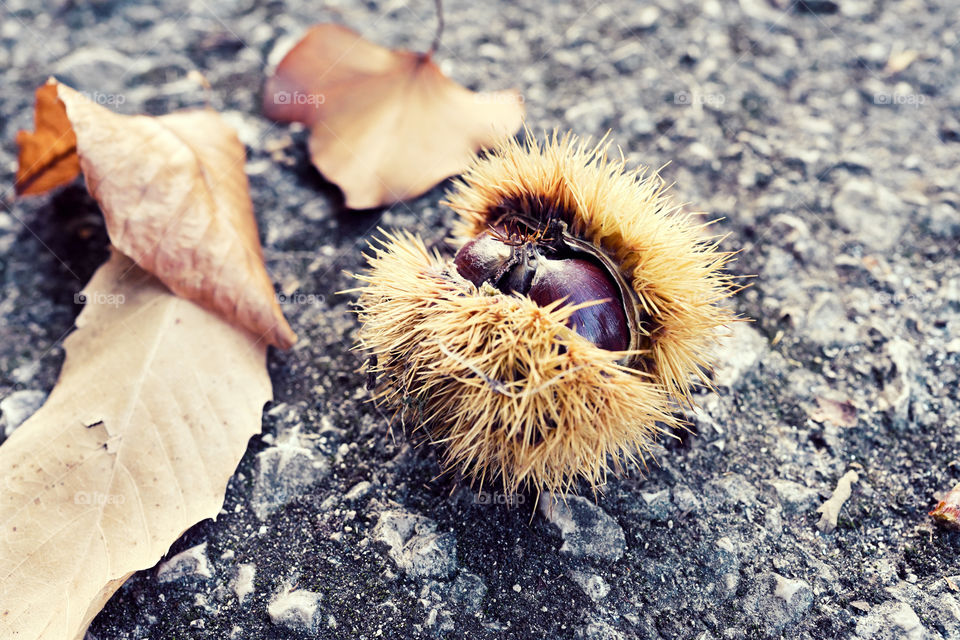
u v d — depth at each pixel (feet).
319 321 0.91
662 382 0.79
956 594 0.77
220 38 1.10
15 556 0.76
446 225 0.95
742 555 0.79
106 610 0.77
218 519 0.81
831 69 1.08
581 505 0.80
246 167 0.99
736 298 0.92
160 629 0.77
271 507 0.81
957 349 0.88
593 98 1.04
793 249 0.94
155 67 1.07
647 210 0.79
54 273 0.94
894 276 0.92
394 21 1.12
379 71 0.96
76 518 0.77
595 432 0.74
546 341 0.73
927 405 0.85
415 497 0.81
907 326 0.89
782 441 0.84
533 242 0.79
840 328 0.89
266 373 0.85
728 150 1.01
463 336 0.74
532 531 0.79
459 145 0.94
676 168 0.99
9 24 1.10
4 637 0.73
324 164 0.95
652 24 1.11
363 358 0.88
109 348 0.84
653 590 0.78
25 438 0.80
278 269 0.94
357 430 0.84
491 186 0.83
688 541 0.79
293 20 1.11
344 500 0.81
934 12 1.13
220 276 0.85
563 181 0.81
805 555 0.79
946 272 0.93
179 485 0.79
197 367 0.83
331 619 0.77
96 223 0.96
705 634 0.76
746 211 0.97
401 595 0.78
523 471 0.75
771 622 0.76
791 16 1.13
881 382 0.87
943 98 1.05
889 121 1.03
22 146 0.91
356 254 0.94
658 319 0.78
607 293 0.77
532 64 1.08
